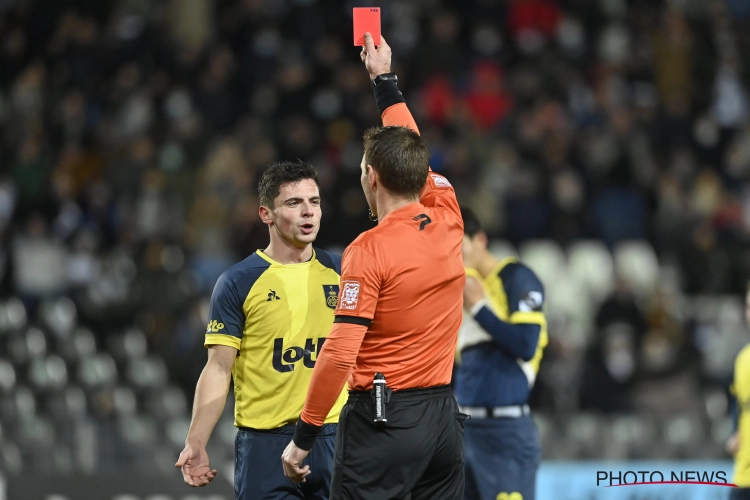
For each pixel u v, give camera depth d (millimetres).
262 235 48250
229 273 18844
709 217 53594
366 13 18984
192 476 18016
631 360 43812
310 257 19203
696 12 64438
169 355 42531
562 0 62219
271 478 18594
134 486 32594
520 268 23562
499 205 51688
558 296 48719
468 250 23344
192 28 59219
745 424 24484
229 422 36938
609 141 54875
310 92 55344
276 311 18688
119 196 49656
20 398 38438
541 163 53312
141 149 50469
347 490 16406
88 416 36188
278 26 59094
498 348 23391
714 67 62312
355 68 57625
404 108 18547
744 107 62094
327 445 18766
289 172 18734
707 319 48531
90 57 55906
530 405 41219
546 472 32219
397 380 16391
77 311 44938
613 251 51312
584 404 41375
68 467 35188
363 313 16031
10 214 48781
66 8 58406
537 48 59844
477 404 23438
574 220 51250
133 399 40500
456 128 53750
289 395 18672
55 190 48594
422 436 16344
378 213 17281
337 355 15914
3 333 41406
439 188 17891
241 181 50375
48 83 54625
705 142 57656
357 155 52656
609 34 61906
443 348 16781
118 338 44094
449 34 58094
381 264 16156
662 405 41250
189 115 53562
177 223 49188
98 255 47469
